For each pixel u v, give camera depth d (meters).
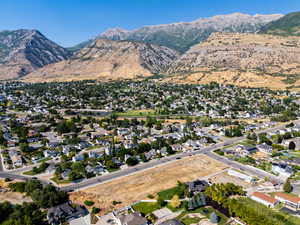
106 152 133.12
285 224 71.06
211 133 174.12
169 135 168.12
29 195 89.56
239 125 187.75
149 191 92.56
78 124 198.75
